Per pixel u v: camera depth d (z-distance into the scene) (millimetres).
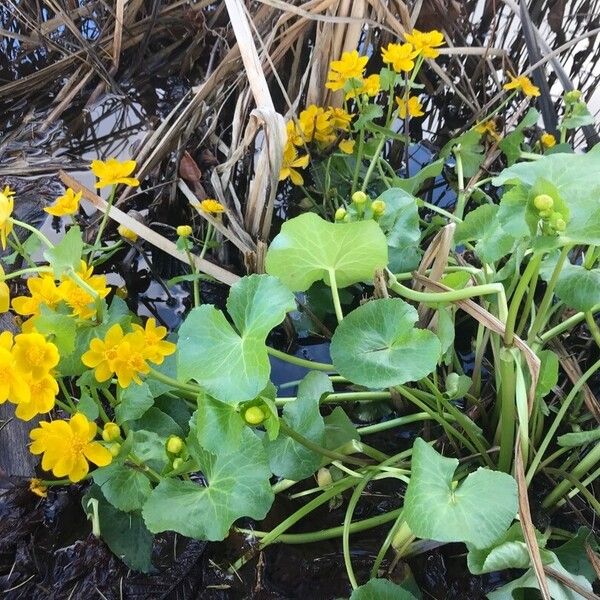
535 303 504
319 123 556
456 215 530
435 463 290
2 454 395
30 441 400
